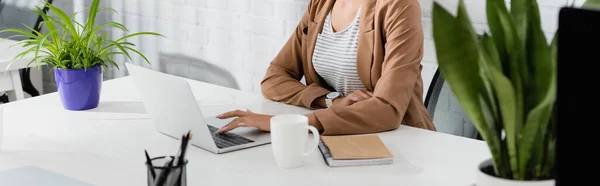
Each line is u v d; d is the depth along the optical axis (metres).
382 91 1.86
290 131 1.48
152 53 3.47
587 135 0.79
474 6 2.47
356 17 2.11
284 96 2.14
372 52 2.06
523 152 1.03
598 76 0.77
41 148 1.64
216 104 2.10
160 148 1.65
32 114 1.94
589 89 0.78
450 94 2.12
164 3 3.36
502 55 1.05
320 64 2.22
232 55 3.20
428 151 1.64
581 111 0.79
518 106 1.02
